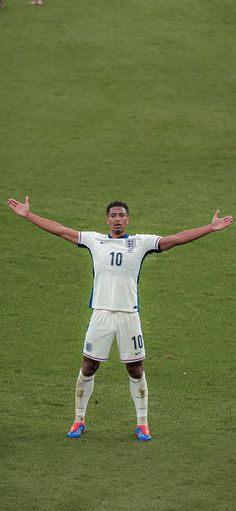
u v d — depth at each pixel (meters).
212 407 37.88
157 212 60.88
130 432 35.41
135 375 34.38
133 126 74.94
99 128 74.50
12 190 63.91
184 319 47.31
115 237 34.03
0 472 31.86
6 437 34.69
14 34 89.06
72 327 46.28
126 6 93.94
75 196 63.25
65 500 30.11
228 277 52.69
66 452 33.47
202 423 36.28
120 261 33.47
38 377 40.66
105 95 79.69
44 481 31.30
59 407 37.72
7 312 47.84
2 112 76.62
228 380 40.66
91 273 53.16
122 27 90.94
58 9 93.50
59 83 81.50
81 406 34.78
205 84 81.94
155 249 33.84
